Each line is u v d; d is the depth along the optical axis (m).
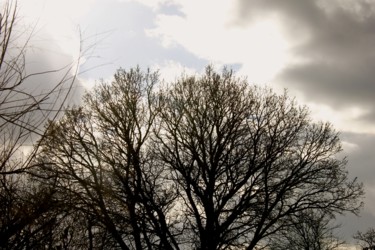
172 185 20.31
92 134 18.45
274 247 20.39
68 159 15.77
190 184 20.28
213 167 20.31
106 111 20.25
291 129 21.36
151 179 20.02
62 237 5.61
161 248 18.19
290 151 21.20
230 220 19.25
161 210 18.70
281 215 19.38
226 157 20.45
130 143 19.53
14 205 4.12
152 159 20.33
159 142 21.19
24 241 4.20
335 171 20.25
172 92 21.89
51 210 4.58
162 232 18.27
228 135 20.92
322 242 28.25
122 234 17.05
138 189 18.61
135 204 18.69
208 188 19.78
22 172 3.98
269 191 20.11
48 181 4.46
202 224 20.59
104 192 16.12
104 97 20.66
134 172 19.47
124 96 20.81
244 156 20.91
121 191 18.25
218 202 20.09
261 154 20.95
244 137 21.31
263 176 20.53
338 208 19.91
